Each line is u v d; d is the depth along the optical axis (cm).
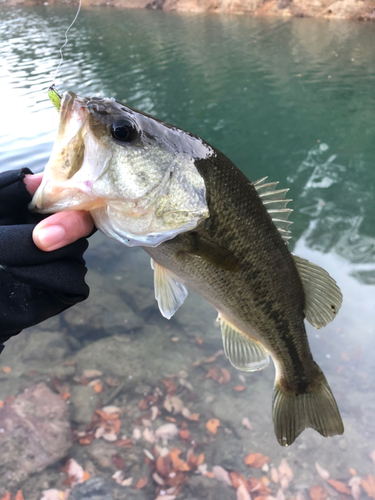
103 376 63
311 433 56
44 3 502
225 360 66
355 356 67
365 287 82
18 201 20
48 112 149
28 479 48
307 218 105
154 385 61
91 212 21
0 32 352
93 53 259
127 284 80
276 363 32
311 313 30
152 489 48
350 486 49
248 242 25
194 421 57
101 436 54
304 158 133
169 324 72
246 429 56
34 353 66
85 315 73
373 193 113
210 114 163
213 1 383
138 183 21
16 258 17
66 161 19
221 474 50
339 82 192
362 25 299
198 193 23
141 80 200
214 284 26
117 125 20
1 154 117
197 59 236
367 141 141
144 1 432
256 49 252
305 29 297
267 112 164
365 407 59
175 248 24
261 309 28
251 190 25
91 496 47
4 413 54
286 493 49
